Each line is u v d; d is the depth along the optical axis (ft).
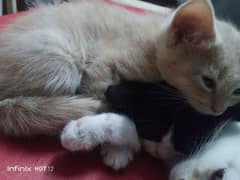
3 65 0.70
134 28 0.76
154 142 0.64
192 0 0.62
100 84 0.70
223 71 0.64
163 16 0.83
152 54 0.70
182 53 0.66
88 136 0.62
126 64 0.70
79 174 0.61
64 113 0.66
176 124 0.62
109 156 0.63
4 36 0.75
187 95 0.67
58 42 0.71
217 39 0.64
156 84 0.68
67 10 0.81
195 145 0.61
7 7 1.30
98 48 0.74
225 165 0.58
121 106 0.65
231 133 0.63
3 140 0.66
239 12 1.08
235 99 0.65
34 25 0.75
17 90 0.69
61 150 0.65
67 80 0.70
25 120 0.66
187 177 0.58
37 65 0.69
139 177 0.62
